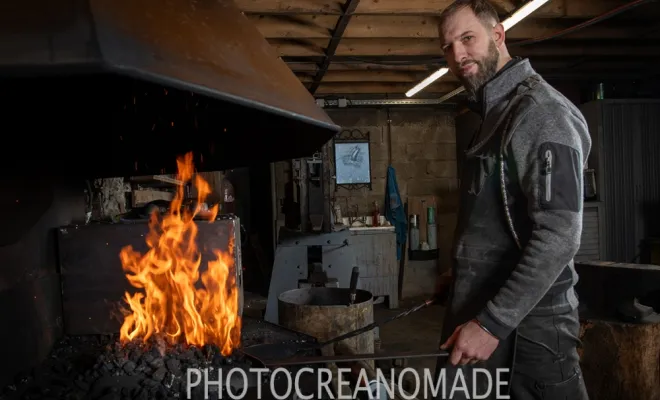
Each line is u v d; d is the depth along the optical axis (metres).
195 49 0.95
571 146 1.10
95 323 1.64
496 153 1.22
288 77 1.38
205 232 1.66
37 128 1.45
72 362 1.41
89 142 1.83
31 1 0.75
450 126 5.32
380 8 2.81
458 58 1.31
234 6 1.44
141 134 1.82
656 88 4.70
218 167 2.29
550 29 3.41
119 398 1.16
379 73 4.40
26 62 0.68
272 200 5.09
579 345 1.26
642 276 2.14
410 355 1.22
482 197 1.25
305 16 3.18
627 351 2.11
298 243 3.75
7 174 1.31
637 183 4.37
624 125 4.35
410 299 5.14
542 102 1.14
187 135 1.88
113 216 2.19
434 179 5.30
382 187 5.23
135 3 0.89
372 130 5.23
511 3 2.85
